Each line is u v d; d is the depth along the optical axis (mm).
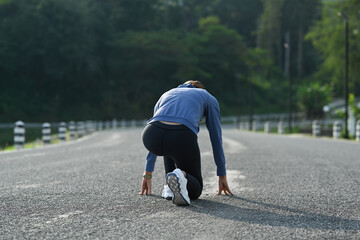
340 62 38688
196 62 70938
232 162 6941
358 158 8070
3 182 4621
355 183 4785
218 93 80375
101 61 63781
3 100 55781
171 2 93500
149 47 64375
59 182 4637
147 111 66438
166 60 67750
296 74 109875
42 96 60156
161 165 6301
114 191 4070
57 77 56000
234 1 110062
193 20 105875
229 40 78562
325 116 47875
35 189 4168
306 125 42438
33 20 53375
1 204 3434
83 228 2701
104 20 65750
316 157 8117
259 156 8102
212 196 3844
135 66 65875
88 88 64000
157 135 3373
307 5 104500
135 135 19750
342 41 38125
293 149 10320
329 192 4152
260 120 65875
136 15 73625
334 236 2564
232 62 79688
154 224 2801
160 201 3572
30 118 56625
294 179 5070
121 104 64625
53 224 2801
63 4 55250
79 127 20906
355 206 3473
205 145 11078
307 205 3488
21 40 54812
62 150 9711
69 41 55156
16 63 55688
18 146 10969
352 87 40062
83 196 3799
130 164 6496
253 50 86875
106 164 6500
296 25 106062
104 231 2629
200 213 3125
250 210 3258
